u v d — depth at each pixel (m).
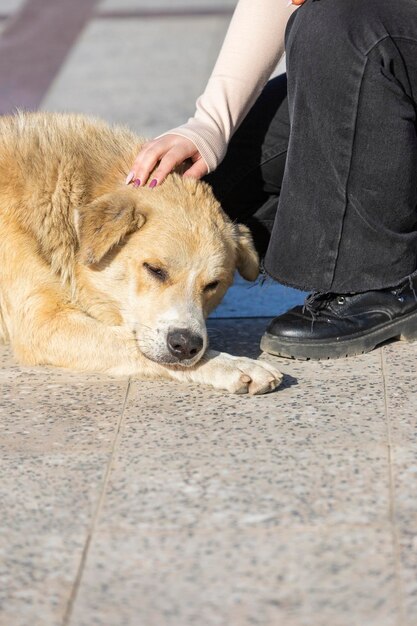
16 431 3.55
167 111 9.34
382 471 3.13
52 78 11.16
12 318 4.38
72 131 4.53
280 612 2.48
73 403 3.82
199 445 3.38
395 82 3.96
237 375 3.83
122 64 11.79
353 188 4.05
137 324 4.16
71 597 2.55
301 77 4.02
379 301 4.27
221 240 4.23
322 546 2.74
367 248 4.13
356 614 2.46
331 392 3.83
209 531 2.83
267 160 4.65
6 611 2.50
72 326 4.22
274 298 5.24
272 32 4.38
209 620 2.45
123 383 4.05
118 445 3.40
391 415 3.57
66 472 3.21
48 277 4.28
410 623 2.42
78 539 2.81
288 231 4.20
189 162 4.46
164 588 2.58
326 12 3.97
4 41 13.36
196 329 4.00
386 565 2.65
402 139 3.99
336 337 4.20
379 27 3.93
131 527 2.87
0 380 4.13
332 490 3.03
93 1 16.14
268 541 2.77
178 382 4.04
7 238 4.31
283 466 3.20
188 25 14.07
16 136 4.50
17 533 2.85
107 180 4.34
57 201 4.28
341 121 3.97
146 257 4.12
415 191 4.13
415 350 4.30
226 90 4.37
